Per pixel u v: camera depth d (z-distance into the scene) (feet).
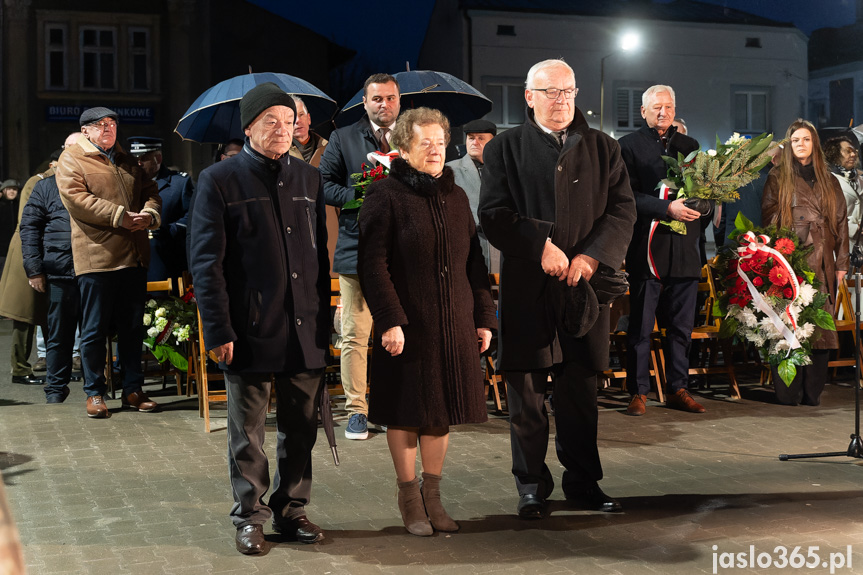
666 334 20.61
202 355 18.79
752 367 22.61
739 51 102.42
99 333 19.66
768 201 21.76
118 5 82.84
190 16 83.71
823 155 21.88
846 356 25.17
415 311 11.69
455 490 14.16
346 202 17.04
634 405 20.01
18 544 2.22
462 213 12.16
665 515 12.77
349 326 17.69
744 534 11.93
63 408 20.83
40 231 21.61
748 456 16.20
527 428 12.75
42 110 82.33
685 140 19.71
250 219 11.42
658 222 19.40
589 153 12.55
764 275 20.01
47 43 81.97
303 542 11.72
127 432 18.37
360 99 20.39
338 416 20.08
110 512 13.10
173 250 24.70
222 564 10.97
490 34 95.71
